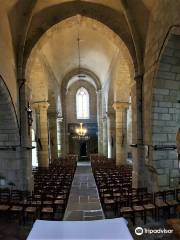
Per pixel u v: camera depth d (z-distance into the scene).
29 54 12.50
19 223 8.62
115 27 13.01
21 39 11.95
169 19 8.30
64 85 30.86
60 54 22.78
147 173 11.60
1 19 9.88
